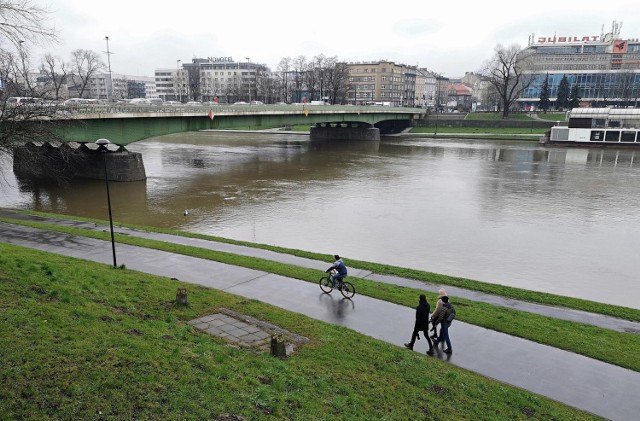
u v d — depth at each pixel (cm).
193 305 1836
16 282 1600
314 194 5538
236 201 5131
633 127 10781
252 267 2559
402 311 2064
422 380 1427
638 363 1680
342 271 2184
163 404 1051
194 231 3966
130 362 1180
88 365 1135
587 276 3119
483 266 3253
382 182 6372
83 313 1437
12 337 1198
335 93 17125
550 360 1686
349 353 1558
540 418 1307
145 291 1894
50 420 949
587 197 5481
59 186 5762
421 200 5262
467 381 1462
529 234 4016
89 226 3538
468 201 5231
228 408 1077
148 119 6306
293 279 2406
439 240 3809
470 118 15375
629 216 4641
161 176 6662
